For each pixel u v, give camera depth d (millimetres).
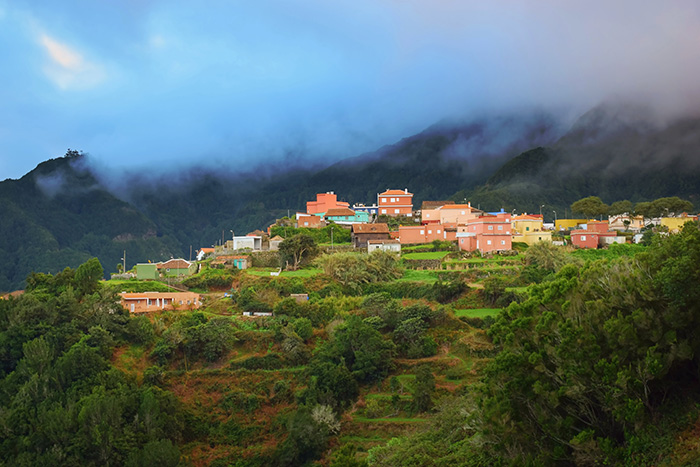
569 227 163500
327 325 99312
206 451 80500
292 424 77500
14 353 86750
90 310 94625
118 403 75250
